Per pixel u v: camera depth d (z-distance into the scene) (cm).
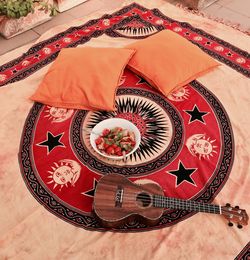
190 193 161
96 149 172
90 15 280
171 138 182
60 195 160
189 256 142
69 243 146
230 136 185
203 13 306
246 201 159
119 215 144
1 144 182
